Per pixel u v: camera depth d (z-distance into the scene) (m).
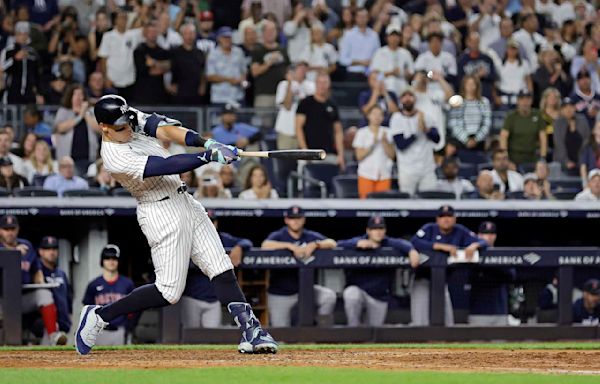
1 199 41.22
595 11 63.81
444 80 50.81
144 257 42.88
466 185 48.47
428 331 39.94
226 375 20.52
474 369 22.58
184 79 52.50
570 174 51.62
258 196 45.19
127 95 52.34
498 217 45.44
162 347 31.23
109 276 38.78
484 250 40.50
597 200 47.12
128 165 23.61
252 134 48.81
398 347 32.06
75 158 47.66
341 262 39.72
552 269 41.06
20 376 20.62
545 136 51.44
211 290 38.28
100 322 25.67
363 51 56.59
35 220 42.56
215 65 53.34
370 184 47.84
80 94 47.81
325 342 39.38
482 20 59.53
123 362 24.28
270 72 53.69
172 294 24.83
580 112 53.34
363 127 48.09
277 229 44.78
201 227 25.00
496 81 55.69
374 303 39.91
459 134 50.78
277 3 57.91
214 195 44.97
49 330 37.88
